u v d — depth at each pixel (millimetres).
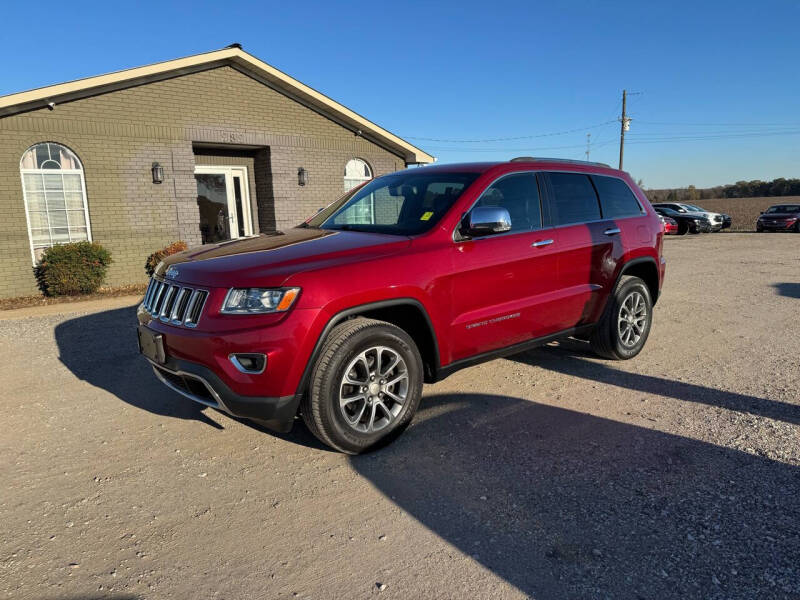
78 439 3676
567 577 2258
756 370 4965
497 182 4145
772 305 8078
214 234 13789
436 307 3604
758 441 3482
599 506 2771
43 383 4852
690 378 4766
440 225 3756
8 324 7465
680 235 27656
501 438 3596
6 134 9742
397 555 2424
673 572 2271
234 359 3006
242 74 12680
